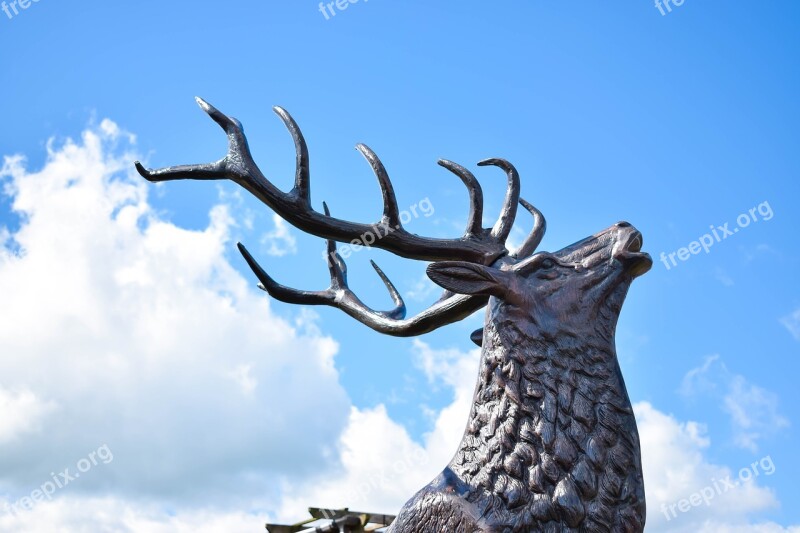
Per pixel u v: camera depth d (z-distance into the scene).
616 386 4.15
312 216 4.46
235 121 4.58
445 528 3.96
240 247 4.96
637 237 4.36
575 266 4.30
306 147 4.52
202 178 4.51
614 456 4.02
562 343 4.15
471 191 4.62
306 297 5.04
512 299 4.21
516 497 3.93
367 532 7.86
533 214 4.98
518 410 4.07
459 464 4.11
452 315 4.59
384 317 4.81
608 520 3.93
